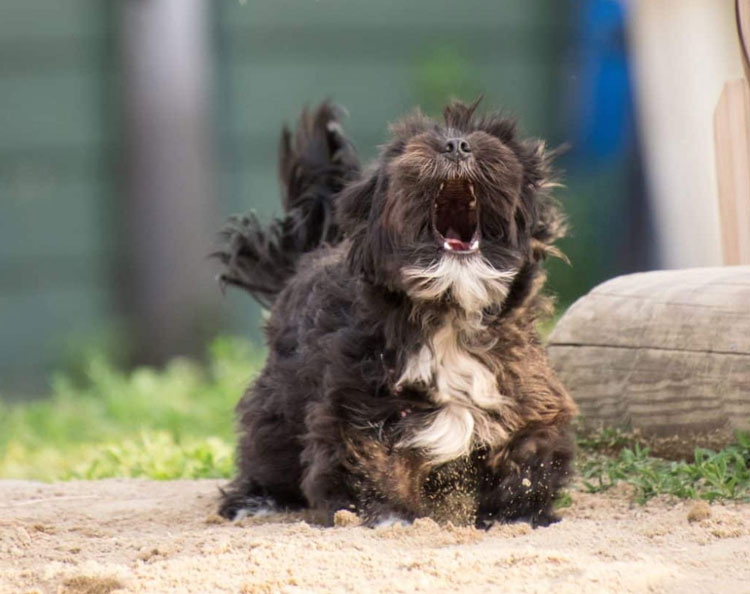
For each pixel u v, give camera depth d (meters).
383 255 9.12
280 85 24.55
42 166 23.94
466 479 9.48
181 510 10.66
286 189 12.28
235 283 12.30
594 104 24.75
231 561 8.02
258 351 21.66
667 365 10.66
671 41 22.06
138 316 23.08
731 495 9.60
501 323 9.29
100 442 16.20
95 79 23.98
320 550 8.23
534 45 25.16
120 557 8.70
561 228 9.79
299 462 10.15
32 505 10.98
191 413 17.91
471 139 9.16
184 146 23.02
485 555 7.89
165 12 22.84
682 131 22.25
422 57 24.81
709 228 22.38
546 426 9.34
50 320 23.89
